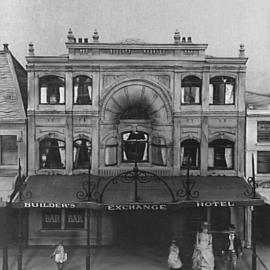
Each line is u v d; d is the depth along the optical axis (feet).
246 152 74.08
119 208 63.21
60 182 71.36
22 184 68.44
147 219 75.66
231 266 63.98
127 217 75.61
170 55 71.82
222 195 67.15
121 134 74.69
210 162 74.54
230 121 73.51
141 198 65.98
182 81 72.64
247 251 72.90
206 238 62.80
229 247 65.31
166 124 73.26
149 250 73.36
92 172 74.08
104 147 73.82
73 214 74.90
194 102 73.20
